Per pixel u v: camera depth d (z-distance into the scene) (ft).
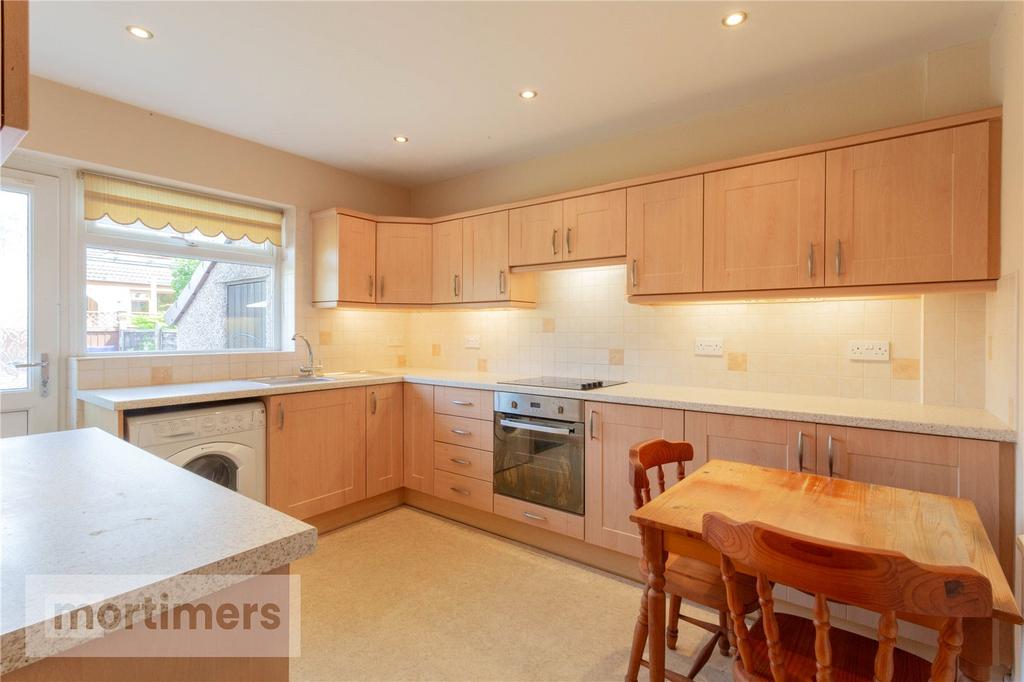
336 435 10.10
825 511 4.31
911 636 6.00
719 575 5.26
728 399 7.66
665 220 8.54
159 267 9.94
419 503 11.41
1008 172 5.81
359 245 11.57
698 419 7.34
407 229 12.03
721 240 7.99
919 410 6.68
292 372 11.41
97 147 8.55
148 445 7.59
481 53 7.25
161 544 2.37
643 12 6.29
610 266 10.20
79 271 8.81
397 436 11.28
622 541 8.03
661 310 9.68
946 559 3.43
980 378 6.84
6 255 8.07
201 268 10.56
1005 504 5.45
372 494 10.73
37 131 7.95
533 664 6.00
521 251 10.46
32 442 4.47
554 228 9.94
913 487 5.88
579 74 7.83
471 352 12.66
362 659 6.06
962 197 6.26
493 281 10.93
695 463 7.36
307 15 6.36
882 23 6.51
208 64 7.57
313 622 6.83
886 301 7.60
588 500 8.41
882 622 3.07
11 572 2.08
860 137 6.87
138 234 9.57
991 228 6.12
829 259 7.10
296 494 9.45
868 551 2.99
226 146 10.23
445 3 6.11
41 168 8.36
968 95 6.97
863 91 7.78
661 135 9.75
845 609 6.40
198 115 9.36
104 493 3.09
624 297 10.15
